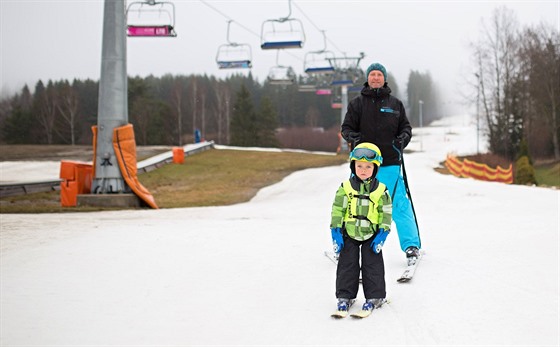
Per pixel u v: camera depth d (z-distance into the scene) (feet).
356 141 18.57
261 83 505.66
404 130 18.85
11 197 66.49
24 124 307.37
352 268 14.48
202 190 79.92
